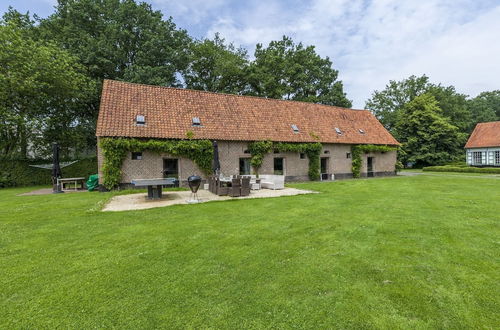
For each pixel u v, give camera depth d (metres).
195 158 16.09
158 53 25.58
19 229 6.09
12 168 17.97
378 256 4.40
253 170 18.23
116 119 14.74
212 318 2.74
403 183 16.75
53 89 18.61
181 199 10.80
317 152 20.58
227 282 3.52
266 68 32.03
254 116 19.80
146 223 6.64
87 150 24.44
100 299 3.12
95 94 22.27
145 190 13.86
